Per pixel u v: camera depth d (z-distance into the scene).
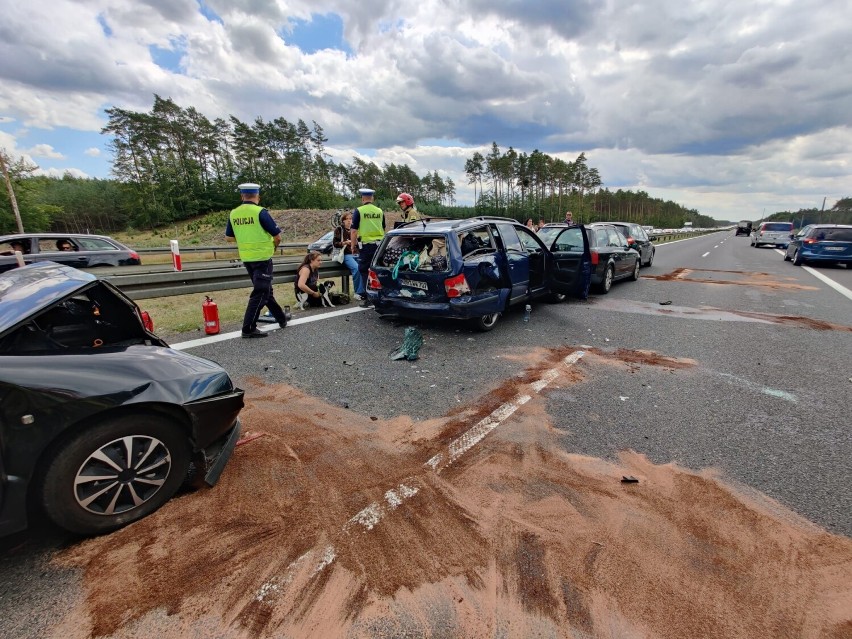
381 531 2.30
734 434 3.34
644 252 14.27
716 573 2.04
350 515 2.42
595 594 1.93
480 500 2.55
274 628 1.76
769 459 3.00
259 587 1.95
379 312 6.52
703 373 4.64
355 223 7.64
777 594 1.93
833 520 2.41
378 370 4.68
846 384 4.33
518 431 3.37
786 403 3.90
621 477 2.78
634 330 6.38
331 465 2.90
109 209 81.31
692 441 3.24
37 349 2.24
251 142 78.38
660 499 2.57
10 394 1.92
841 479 2.78
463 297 5.73
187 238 49.97
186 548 2.17
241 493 2.60
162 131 74.88
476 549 2.18
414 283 5.98
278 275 7.50
